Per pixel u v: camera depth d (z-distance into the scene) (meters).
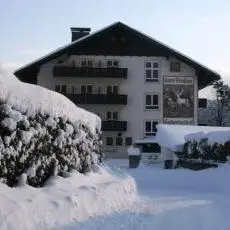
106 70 48.69
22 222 6.43
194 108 49.66
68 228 7.09
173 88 49.84
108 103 48.66
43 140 9.02
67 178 9.86
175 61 49.84
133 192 12.65
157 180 20.73
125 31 49.44
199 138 24.38
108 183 11.27
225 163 21.08
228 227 8.72
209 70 49.12
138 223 8.35
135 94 49.75
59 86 49.53
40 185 8.82
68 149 10.61
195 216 9.75
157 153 37.31
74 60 49.38
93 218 8.31
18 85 8.10
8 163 7.64
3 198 6.70
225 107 81.38
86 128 12.34
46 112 9.12
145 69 49.81
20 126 8.00
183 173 20.80
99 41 49.53
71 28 55.03
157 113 49.75
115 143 49.44
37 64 48.56
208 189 16.91
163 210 10.26
